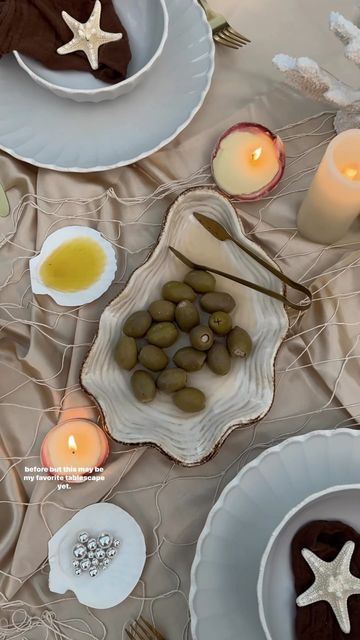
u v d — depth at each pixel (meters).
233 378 0.98
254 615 0.88
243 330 0.96
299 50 1.09
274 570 0.87
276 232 1.04
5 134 1.04
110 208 1.05
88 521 0.95
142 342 0.97
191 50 1.07
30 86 1.06
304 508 0.87
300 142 1.07
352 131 0.92
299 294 1.02
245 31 1.10
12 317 1.01
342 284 1.02
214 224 0.97
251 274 1.00
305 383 1.00
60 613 0.93
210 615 0.88
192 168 1.06
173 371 0.94
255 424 0.98
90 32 1.01
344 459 0.91
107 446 0.97
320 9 1.09
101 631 0.93
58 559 0.93
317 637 0.83
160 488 0.97
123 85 1.02
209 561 0.89
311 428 0.99
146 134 1.04
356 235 1.04
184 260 0.97
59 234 1.02
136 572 0.93
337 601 0.82
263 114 1.08
